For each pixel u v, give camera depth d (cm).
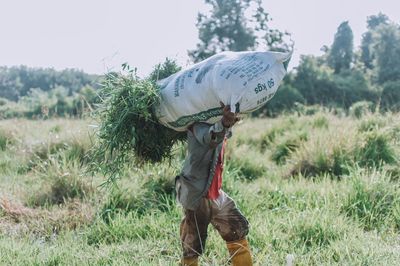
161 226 671
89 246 624
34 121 1753
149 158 526
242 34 6275
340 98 5016
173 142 530
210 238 607
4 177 990
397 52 5931
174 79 478
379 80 5991
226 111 435
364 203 717
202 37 6381
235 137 1290
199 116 462
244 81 434
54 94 5750
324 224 635
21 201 814
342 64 7781
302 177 942
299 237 621
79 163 903
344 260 550
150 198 781
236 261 498
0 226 704
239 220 499
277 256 567
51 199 812
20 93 9631
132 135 491
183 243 502
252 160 1075
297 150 1073
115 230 664
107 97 507
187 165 477
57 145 1132
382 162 980
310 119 1478
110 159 507
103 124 502
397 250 570
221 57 459
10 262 552
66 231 679
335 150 1007
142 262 532
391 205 716
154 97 480
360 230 650
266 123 1639
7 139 1356
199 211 486
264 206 767
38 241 633
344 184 801
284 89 4278
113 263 550
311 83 5091
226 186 802
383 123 1188
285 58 449
